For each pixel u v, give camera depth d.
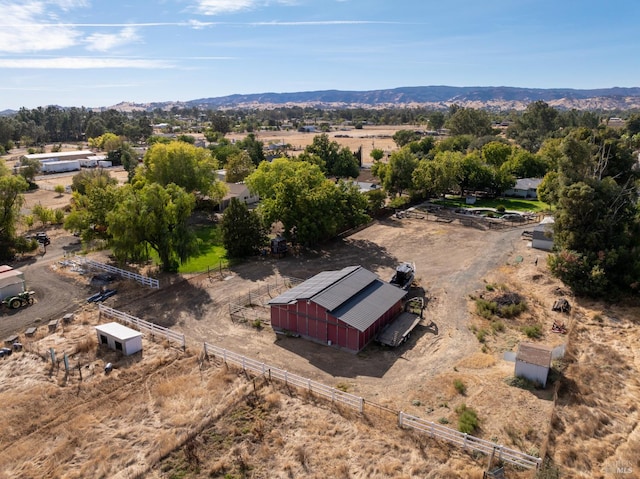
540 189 75.19
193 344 34.38
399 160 79.81
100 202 52.28
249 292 43.47
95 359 32.19
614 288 41.44
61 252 55.59
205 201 76.00
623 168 57.28
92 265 50.41
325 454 22.94
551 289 43.50
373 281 39.91
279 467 22.25
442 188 78.69
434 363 31.58
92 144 187.25
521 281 45.88
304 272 48.75
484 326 36.78
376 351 33.53
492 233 62.75
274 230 65.00
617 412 26.08
